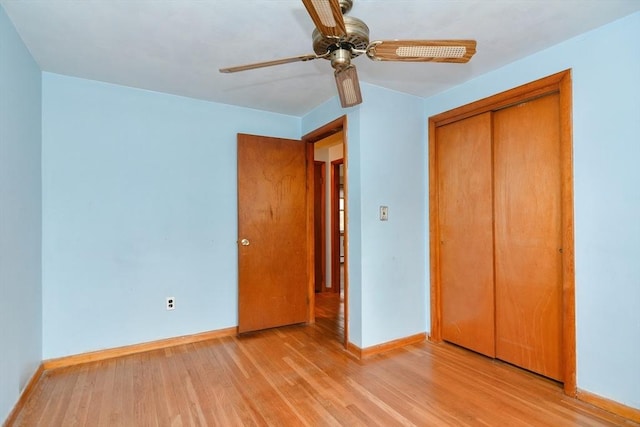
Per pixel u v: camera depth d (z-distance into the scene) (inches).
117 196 109.7
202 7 68.7
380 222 112.0
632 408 72.2
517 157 98.4
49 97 100.0
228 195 130.1
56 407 79.1
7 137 72.7
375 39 81.0
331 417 75.1
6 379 71.0
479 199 107.7
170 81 107.6
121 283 110.0
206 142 126.0
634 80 71.9
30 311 87.1
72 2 66.8
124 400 82.1
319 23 50.8
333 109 122.4
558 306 89.0
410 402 81.0
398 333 115.8
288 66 96.4
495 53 89.4
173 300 118.5
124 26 75.8
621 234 74.2
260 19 73.3
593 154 78.5
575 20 74.2
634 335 72.2
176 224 119.7
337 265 202.8
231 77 104.5
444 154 119.6
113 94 109.6
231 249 130.5
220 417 75.3
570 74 82.2
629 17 72.4
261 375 95.3
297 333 131.2
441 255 120.6
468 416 75.0
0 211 68.7
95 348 105.6
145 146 114.7
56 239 100.3
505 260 101.3
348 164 113.9
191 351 113.0
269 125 140.3
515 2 67.6
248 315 129.7
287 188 139.8
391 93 115.1
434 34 79.4
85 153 105.0
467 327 111.9
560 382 88.7
